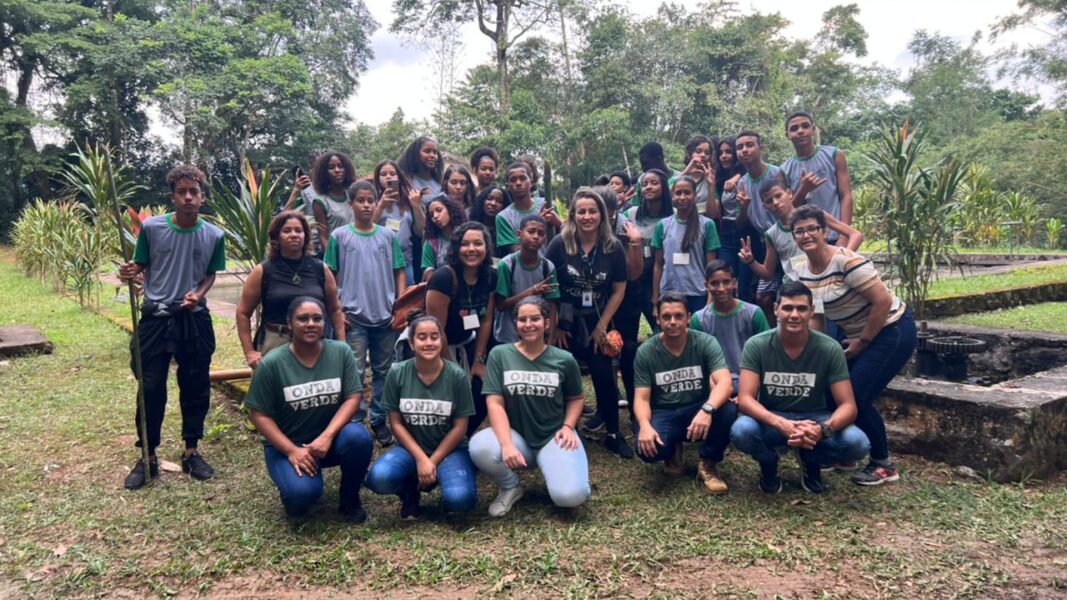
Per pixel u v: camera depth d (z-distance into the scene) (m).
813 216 3.79
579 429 4.93
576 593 2.73
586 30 29.77
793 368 3.73
